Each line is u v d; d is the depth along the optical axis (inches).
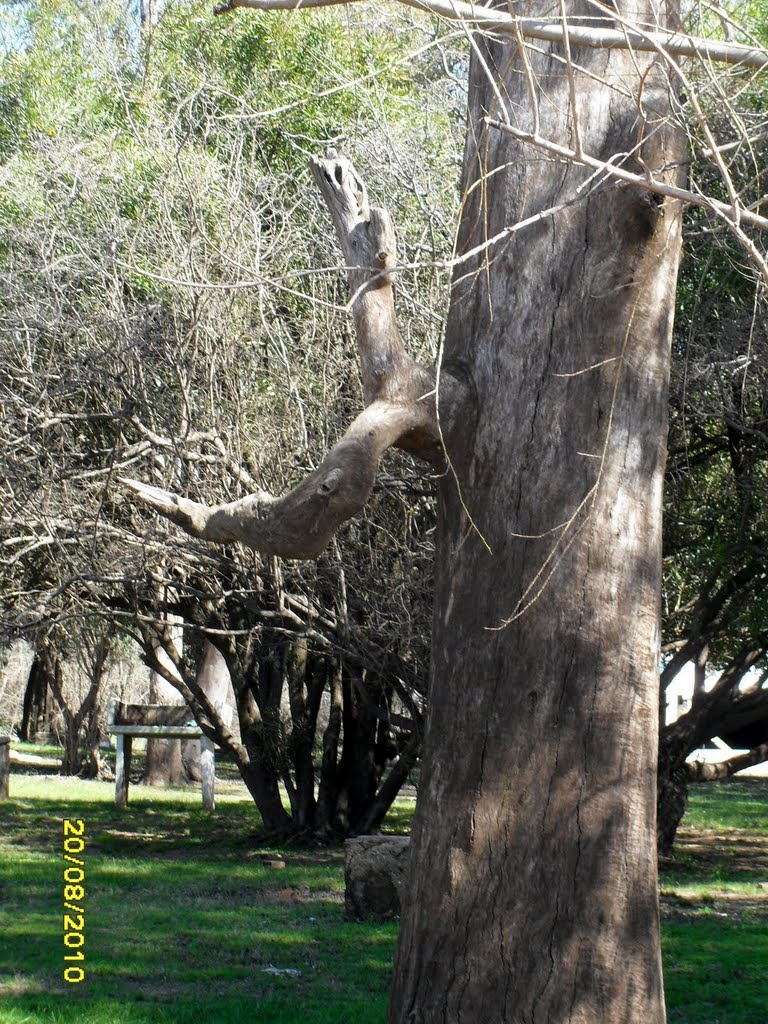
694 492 474.9
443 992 189.0
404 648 470.3
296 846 588.4
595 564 192.1
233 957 341.4
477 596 196.5
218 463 436.5
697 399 402.6
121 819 695.1
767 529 454.9
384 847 399.2
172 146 473.7
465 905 189.9
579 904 186.9
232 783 981.2
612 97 196.2
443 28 260.7
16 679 1497.3
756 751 565.9
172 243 426.3
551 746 189.9
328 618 507.5
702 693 533.3
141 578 445.1
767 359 378.9
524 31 148.1
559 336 195.8
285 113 535.8
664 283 199.9
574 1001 184.2
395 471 422.3
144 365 445.1
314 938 366.9
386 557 464.1
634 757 191.5
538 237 197.8
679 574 513.3
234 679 610.5
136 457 434.0
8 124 620.4
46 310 446.3
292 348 440.1
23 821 674.2
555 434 194.5
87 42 585.9
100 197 465.7
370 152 456.8
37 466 441.4
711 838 629.6
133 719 765.9
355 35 333.1
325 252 433.7
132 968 325.1
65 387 442.6
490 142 204.8
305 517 186.5
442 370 202.1
